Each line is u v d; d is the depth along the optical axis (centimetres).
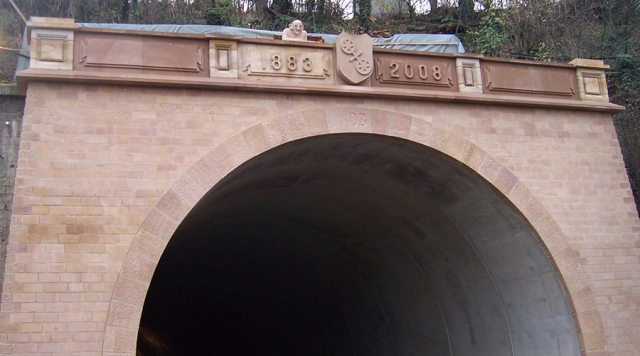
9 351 924
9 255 956
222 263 2058
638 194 1867
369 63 1220
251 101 1134
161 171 1054
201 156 1080
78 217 997
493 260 1395
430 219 1473
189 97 1102
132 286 988
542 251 1264
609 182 1335
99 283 978
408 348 1756
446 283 1560
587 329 1229
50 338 941
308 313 2178
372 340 1911
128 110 1064
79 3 2352
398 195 1456
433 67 1279
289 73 1180
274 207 1641
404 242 1609
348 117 1182
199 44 1140
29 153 1003
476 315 1500
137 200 1029
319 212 1666
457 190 1331
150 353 3297
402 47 1592
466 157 1243
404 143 1227
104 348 951
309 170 1371
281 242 1908
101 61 1080
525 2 2473
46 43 1062
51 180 1002
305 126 1151
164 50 1116
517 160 1284
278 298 2230
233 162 1095
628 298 1274
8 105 1237
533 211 1261
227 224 1722
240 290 2273
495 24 2544
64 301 959
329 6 2836
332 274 1953
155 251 1016
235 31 1531
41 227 979
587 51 2278
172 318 2603
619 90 2025
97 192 1015
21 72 1017
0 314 933
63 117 1032
